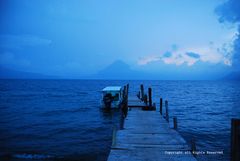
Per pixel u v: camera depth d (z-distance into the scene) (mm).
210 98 54625
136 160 7359
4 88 95750
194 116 27094
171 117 26219
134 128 11961
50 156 12523
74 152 13289
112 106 27375
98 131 18719
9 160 11781
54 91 79062
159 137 10141
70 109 32156
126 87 23766
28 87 108312
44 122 22594
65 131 18625
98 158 12398
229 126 21031
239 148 4230
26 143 14961
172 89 103562
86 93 69312
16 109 32281
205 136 17109
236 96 61688
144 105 21578
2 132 18047
